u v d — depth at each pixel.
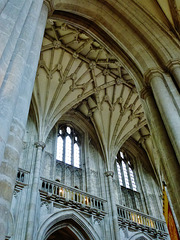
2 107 4.24
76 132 20.97
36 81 17.94
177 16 11.38
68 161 18.52
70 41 17.56
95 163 19.47
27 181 13.95
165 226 18.69
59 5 10.20
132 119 21.23
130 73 11.84
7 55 4.63
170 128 8.36
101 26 11.96
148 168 23.45
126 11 11.67
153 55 10.85
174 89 9.52
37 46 6.96
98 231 15.12
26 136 16.66
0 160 3.76
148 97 10.38
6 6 5.20
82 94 19.58
